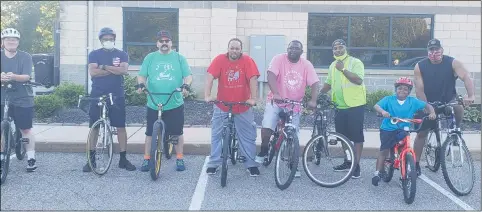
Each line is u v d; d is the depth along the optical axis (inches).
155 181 280.2
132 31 558.9
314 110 287.4
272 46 542.0
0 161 265.3
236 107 282.7
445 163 259.6
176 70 293.9
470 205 248.2
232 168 309.9
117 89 296.8
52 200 245.4
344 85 288.2
